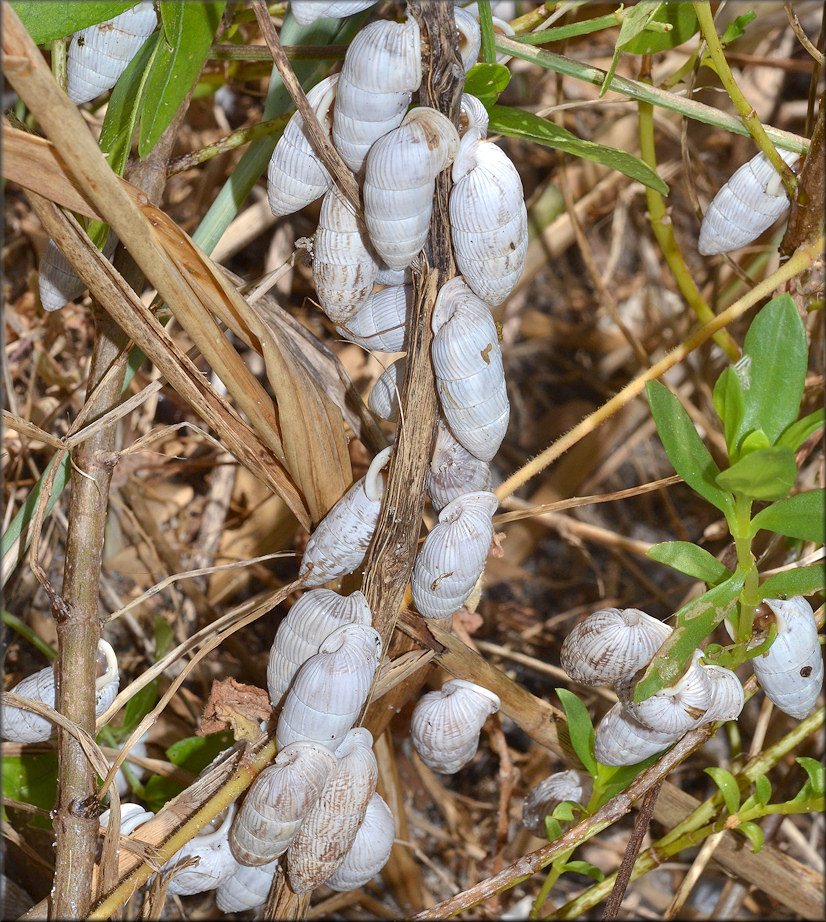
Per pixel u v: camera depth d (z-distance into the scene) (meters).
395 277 0.56
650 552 0.55
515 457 0.94
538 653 0.86
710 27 0.57
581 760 0.58
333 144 0.54
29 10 0.55
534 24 0.60
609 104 0.70
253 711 0.56
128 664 0.76
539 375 0.98
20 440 0.74
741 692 0.56
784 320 0.55
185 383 0.57
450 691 0.57
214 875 0.56
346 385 0.59
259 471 0.58
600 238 1.02
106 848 0.56
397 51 0.53
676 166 0.88
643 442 0.95
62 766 0.56
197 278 0.55
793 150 0.58
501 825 0.64
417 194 0.53
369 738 0.56
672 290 0.98
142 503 0.76
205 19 0.56
